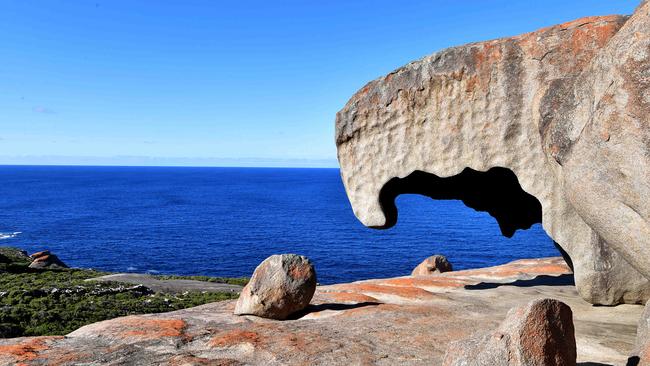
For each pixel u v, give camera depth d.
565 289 11.87
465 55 9.71
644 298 8.87
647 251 5.52
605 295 8.98
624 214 5.61
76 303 25.84
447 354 5.56
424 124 10.16
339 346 7.31
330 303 10.73
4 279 34.38
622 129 5.42
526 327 5.00
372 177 10.73
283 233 82.50
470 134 9.73
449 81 9.86
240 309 9.80
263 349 7.21
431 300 10.98
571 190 6.31
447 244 70.19
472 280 14.27
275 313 9.58
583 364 6.22
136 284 33.44
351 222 97.56
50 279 36.06
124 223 95.69
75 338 8.09
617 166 5.54
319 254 62.94
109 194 179.88
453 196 14.03
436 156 10.08
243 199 160.75
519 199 13.91
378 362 6.66
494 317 9.19
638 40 5.29
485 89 9.55
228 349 7.31
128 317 9.44
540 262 17.27
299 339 7.68
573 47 8.87
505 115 9.43
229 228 88.88
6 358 6.91
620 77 5.43
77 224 93.81
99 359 6.93
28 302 25.27
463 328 8.30
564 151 6.48
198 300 28.70
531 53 9.16
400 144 10.42
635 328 7.88
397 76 10.41
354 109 10.86
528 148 9.27
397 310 9.70
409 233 81.81
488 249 65.44
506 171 12.50
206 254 64.50
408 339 7.67
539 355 4.88
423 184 13.17
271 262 9.82
